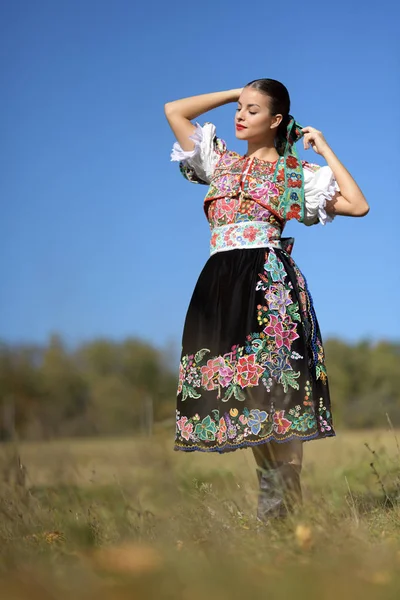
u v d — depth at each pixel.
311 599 2.49
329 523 3.81
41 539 4.01
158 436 4.52
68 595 2.53
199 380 4.71
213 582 2.59
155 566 3.02
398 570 2.95
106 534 4.01
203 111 5.27
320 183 4.89
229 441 4.56
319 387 4.77
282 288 4.70
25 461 4.86
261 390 4.55
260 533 3.88
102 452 4.59
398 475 5.18
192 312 4.82
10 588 2.59
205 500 4.24
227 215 4.86
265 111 4.95
